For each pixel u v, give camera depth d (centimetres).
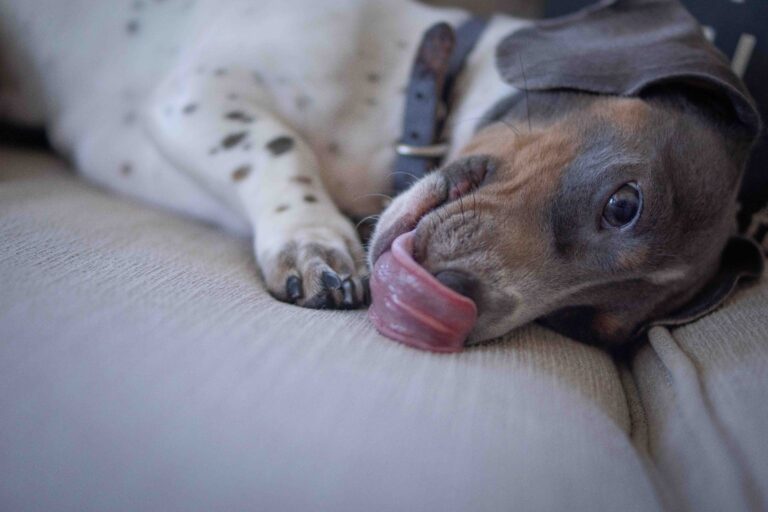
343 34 34
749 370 24
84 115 37
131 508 16
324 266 26
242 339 21
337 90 33
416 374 21
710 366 25
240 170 31
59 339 20
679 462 21
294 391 19
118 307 21
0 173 33
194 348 20
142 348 20
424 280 23
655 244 27
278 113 33
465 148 30
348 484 17
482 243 26
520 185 27
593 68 29
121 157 35
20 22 38
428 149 33
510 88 31
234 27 34
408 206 27
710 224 28
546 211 27
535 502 18
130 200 34
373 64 34
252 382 19
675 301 29
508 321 26
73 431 17
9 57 39
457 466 18
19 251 24
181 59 35
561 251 27
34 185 32
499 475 18
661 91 29
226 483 17
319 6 34
